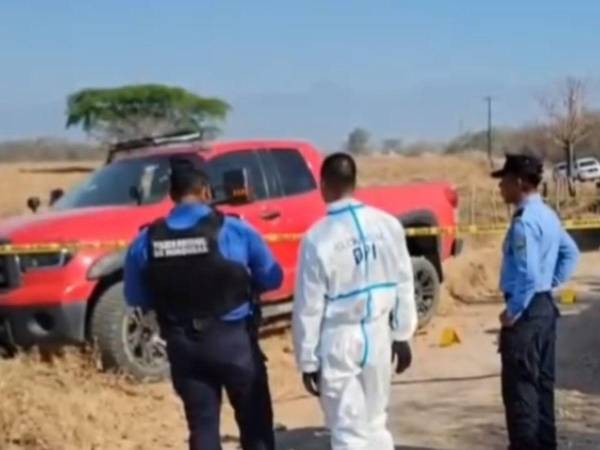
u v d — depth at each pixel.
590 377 9.39
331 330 5.54
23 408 7.52
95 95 82.00
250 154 10.41
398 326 5.70
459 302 13.66
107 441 7.52
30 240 8.97
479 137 83.75
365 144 79.56
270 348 10.38
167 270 5.60
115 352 8.94
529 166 6.40
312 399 8.91
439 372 9.86
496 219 23.91
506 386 6.52
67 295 8.90
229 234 5.67
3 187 48.31
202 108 81.75
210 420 5.70
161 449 7.48
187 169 5.73
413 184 12.13
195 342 5.61
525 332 6.41
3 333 9.13
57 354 9.01
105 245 9.11
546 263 6.41
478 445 7.53
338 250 5.49
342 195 5.59
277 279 5.82
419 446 7.52
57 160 84.50
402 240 5.68
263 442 5.79
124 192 9.99
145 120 81.25
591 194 30.19
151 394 8.64
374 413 5.62
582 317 12.23
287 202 10.45
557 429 7.78
